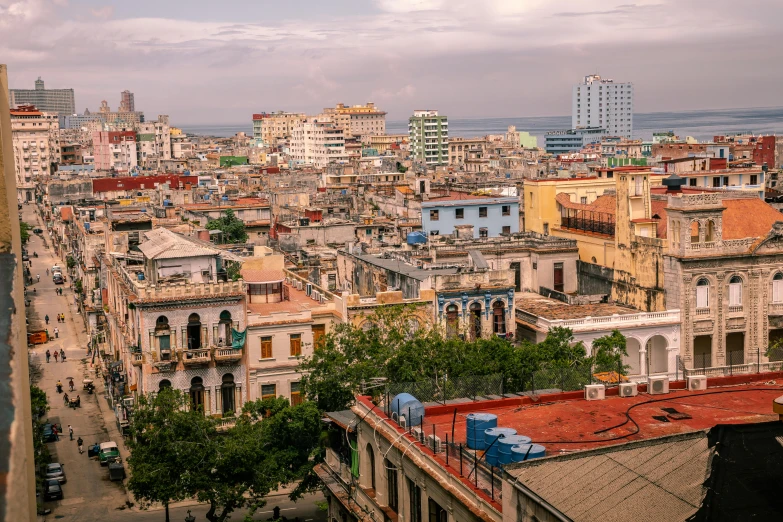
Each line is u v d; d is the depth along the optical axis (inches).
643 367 3437.5
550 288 4119.1
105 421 4175.7
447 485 1311.5
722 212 3553.2
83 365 5315.0
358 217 6791.3
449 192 6968.5
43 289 7672.2
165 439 2583.7
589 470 1077.1
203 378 3321.9
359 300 3425.2
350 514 1785.2
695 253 3459.6
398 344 2898.6
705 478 983.6
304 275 4566.9
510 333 3555.6
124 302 3782.0
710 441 1061.1
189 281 3538.4
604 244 4008.4
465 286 3491.6
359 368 2674.7
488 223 5147.6
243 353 3371.1
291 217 6643.7
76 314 6712.6
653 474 1027.9
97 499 3225.9
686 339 3474.4
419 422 1585.9
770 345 3543.3
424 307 3417.8
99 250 5674.2
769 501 920.9
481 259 3683.6
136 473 2568.9
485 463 1339.8
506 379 2490.2
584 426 1481.3
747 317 3540.8
